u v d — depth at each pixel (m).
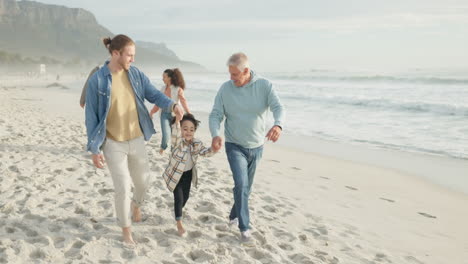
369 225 4.65
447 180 6.83
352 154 9.02
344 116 15.29
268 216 4.55
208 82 48.38
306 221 4.57
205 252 3.36
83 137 8.73
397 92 23.73
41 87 43.12
